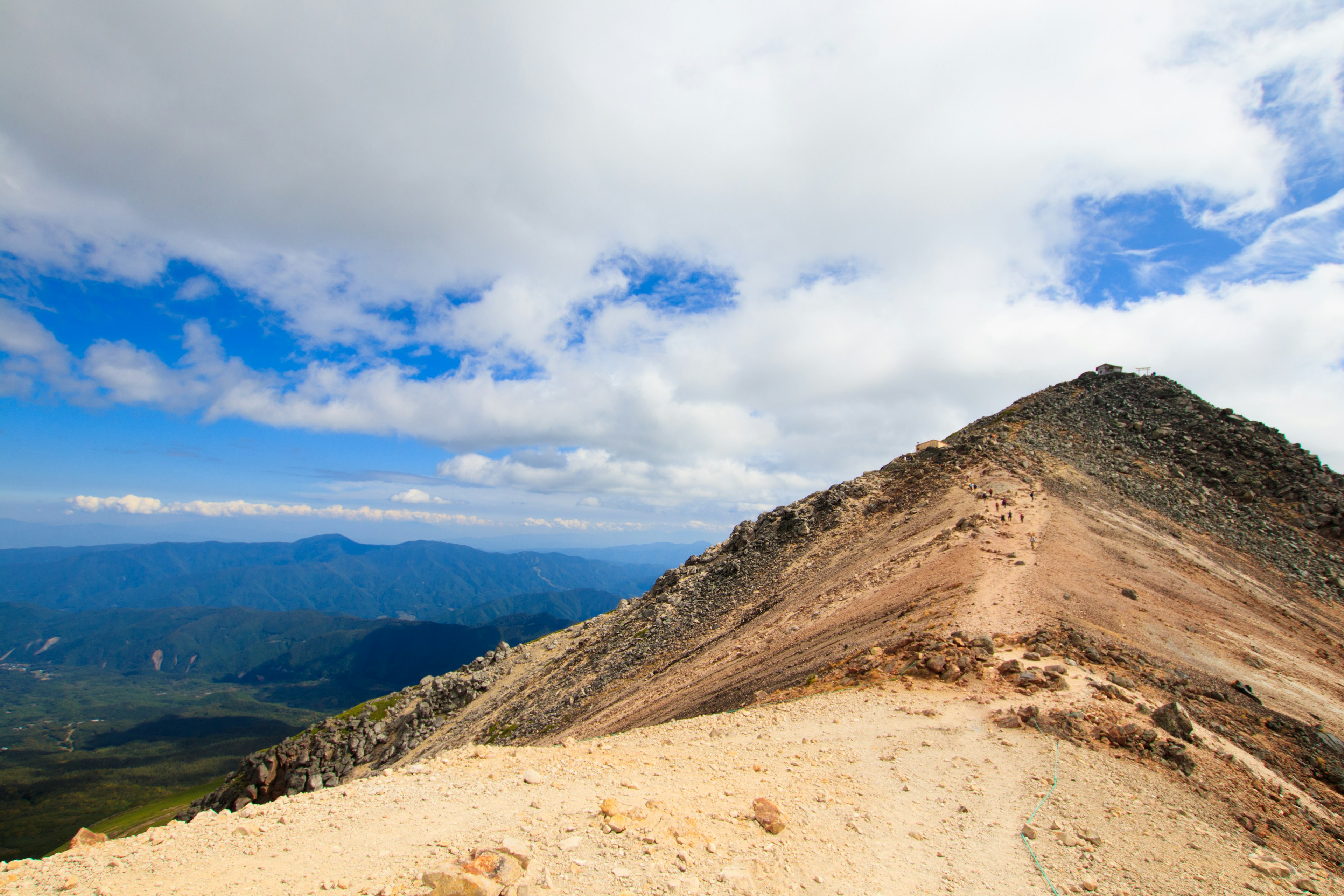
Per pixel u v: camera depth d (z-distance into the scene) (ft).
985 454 292.20
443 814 46.96
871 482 341.41
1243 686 119.34
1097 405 346.54
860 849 49.80
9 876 35.96
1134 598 154.71
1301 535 236.02
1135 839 58.13
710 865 42.39
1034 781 67.62
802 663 152.66
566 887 37.19
